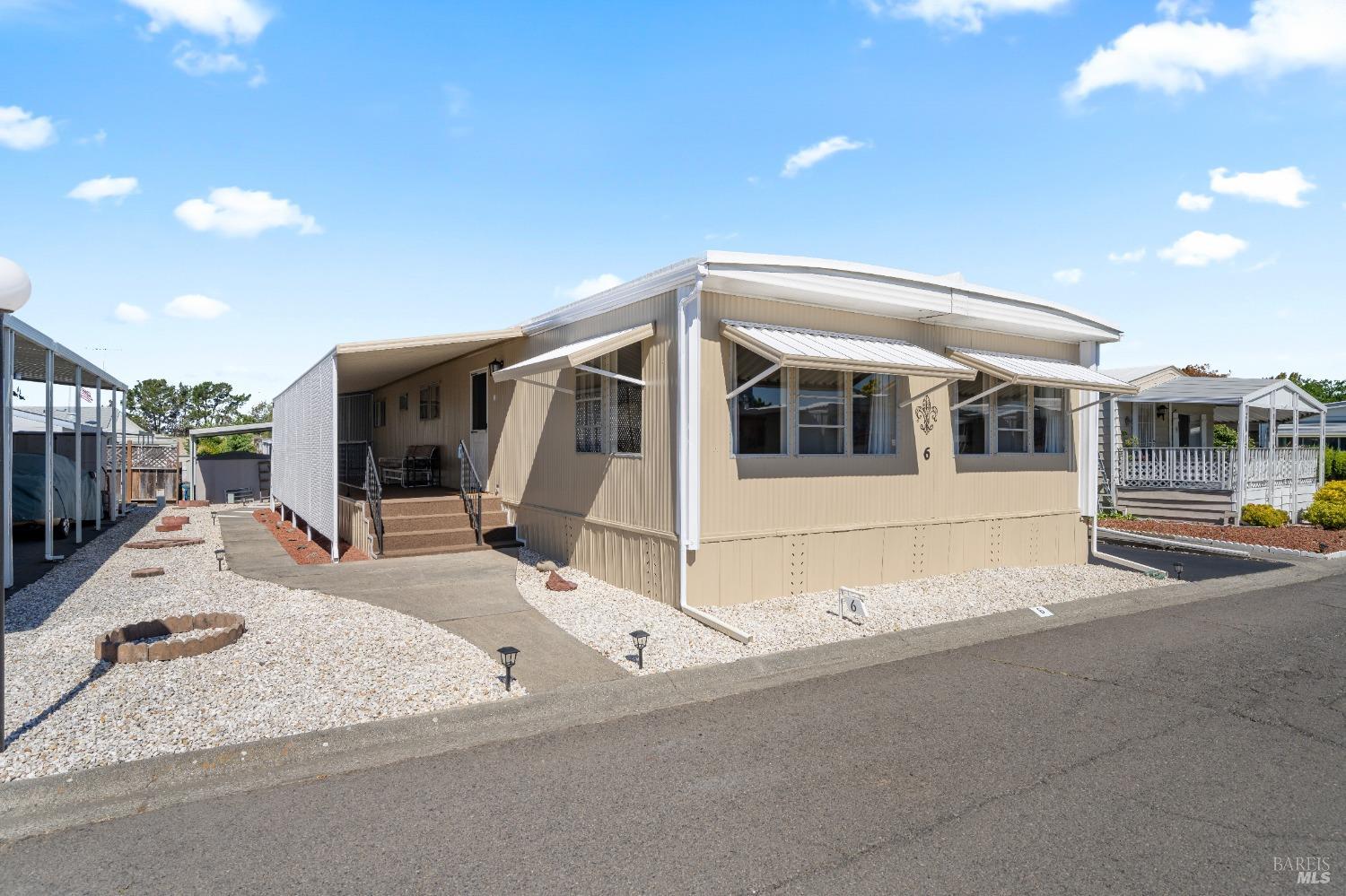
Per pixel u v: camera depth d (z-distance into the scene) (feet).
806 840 11.32
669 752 14.69
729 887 10.11
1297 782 13.41
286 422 50.88
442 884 10.20
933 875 10.37
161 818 12.09
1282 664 20.75
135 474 73.87
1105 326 35.06
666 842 11.28
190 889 10.12
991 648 22.39
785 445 27.25
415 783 13.32
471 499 38.68
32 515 41.93
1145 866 10.66
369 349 32.58
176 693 16.67
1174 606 28.58
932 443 31.42
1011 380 29.30
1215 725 16.15
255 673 18.06
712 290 25.12
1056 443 36.42
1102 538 48.80
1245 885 10.18
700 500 24.88
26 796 12.38
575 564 31.63
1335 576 35.58
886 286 27.22
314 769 13.88
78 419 40.96
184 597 26.07
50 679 17.46
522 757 14.44
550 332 34.19
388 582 28.55
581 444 31.40
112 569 32.53
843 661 20.97
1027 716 16.65
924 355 28.32
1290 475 63.31
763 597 26.58
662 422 25.89
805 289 25.35
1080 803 12.55
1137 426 65.00
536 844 11.24
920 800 12.62
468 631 22.11
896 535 30.22
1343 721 16.43
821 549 28.02
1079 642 23.04
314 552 36.52
